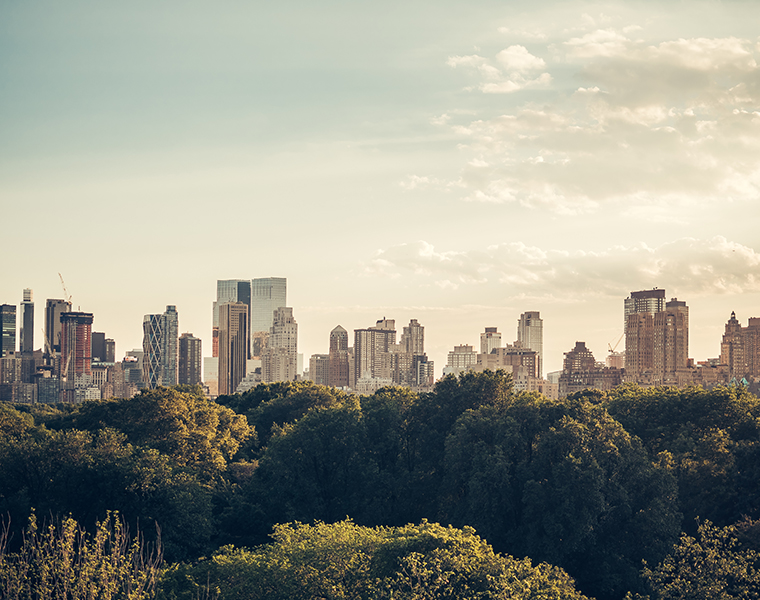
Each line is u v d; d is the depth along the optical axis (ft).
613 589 225.56
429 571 150.61
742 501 237.45
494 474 244.63
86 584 120.47
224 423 424.05
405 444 316.19
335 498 293.02
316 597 158.51
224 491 324.19
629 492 245.04
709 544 169.99
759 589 157.69
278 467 294.05
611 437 259.19
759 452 256.32
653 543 228.63
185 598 159.02
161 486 263.90
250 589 160.97
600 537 239.50
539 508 238.68
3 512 241.96
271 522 286.46
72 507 256.52
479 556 166.40
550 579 172.96
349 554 167.43
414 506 286.66
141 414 376.89
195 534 256.73
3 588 123.03
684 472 260.21
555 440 250.37
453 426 290.15
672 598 153.38
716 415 309.63
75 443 281.74
